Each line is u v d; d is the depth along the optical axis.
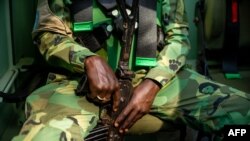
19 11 2.01
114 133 1.29
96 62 1.29
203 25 1.96
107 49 1.41
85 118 1.27
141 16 1.39
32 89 1.54
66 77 1.47
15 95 1.48
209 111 1.37
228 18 1.91
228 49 1.98
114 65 1.43
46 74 1.65
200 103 1.39
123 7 1.35
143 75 1.45
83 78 1.35
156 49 1.43
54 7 1.42
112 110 1.29
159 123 1.44
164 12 1.51
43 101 1.33
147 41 1.40
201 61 1.96
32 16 2.02
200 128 1.42
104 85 1.26
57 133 1.18
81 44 1.42
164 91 1.44
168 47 1.49
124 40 1.35
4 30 1.95
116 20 1.38
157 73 1.40
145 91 1.34
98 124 1.29
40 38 1.42
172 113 1.41
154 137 1.86
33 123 1.22
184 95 1.42
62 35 1.40
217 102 1.38
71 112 1.27
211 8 1.92
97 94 1.28
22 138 1.17
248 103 1.37
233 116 1.35
